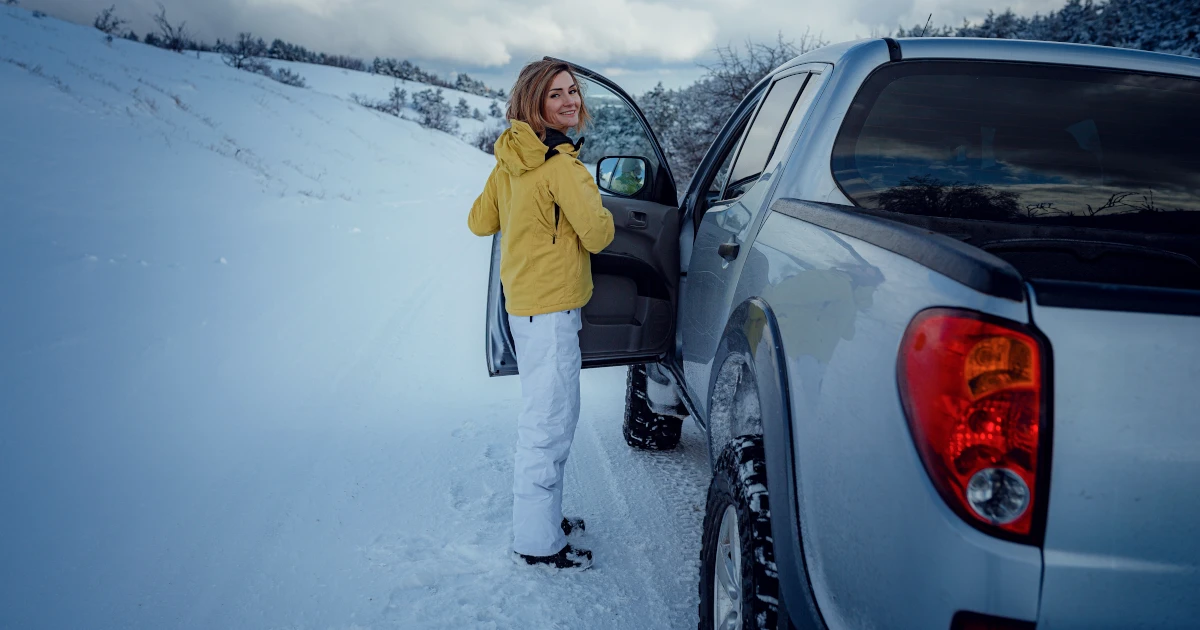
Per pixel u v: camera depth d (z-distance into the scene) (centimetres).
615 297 288
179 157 1585
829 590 137
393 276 842
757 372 177
